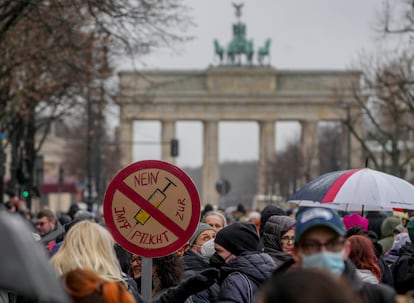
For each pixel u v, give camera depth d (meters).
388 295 13.07
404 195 22.34
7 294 16.91
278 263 18.50
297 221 11.83
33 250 9.41
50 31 55.84
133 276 21.08
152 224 17.62
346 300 8.35
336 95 148.25
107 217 17.62
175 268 19.27
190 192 17.62
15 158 79.31
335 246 11.62
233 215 61.69
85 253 14.10
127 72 117.00
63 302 9.31
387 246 29.91
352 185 22.23
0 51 61.00
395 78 83.00
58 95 80.69
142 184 17.70
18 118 78.00
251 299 17.08
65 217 37.28
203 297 19.33
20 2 52.31
